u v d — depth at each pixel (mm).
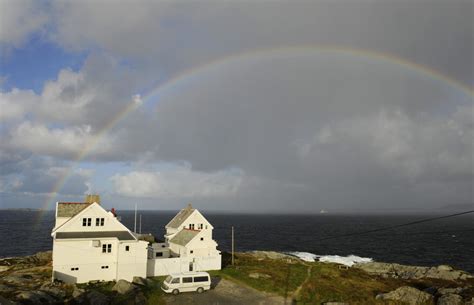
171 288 45875
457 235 182500
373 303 44219
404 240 156125
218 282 52312
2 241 136125
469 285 62062
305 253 116250
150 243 82000
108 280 51438
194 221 75312
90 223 53125
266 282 52906
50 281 48031
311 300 45188
